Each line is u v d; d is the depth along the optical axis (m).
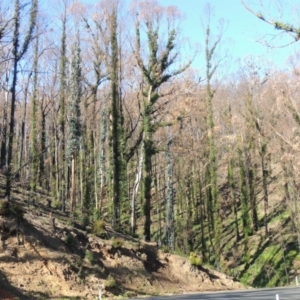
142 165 36.94
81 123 37.62
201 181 48.22
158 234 45.28
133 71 36.66
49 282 20.64
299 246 39.97
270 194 52.50
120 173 34.78
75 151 34.62
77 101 33.94
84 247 24.98
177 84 35.88
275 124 37.81
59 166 39.47
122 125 35.75
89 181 40.03
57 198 36.09
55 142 39.19
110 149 37.31
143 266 27.02
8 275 19.70
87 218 30.02
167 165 42.25
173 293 25.23
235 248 44.00
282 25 10.48
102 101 44.81
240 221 48.62
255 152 47.34
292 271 39.88
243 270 41.41
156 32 34.69
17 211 22.86
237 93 48.28
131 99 41.06
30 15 27.14
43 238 23.03
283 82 28.55
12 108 26.45
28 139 48.38
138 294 23.52
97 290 21.72
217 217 38.59
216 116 48.84
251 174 48.00
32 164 36.94
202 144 43.06
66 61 37.28
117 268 25.22
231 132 48.19
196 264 30.33
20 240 21.88
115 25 36.34
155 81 34.38
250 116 44.34
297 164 35.72
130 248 27.92
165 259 29.77
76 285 21.30
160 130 41.75
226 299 19.52
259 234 46.38
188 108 36.12
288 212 48.34
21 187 34.09
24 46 26.53
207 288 28.38
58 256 22.31
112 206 34.94
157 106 36.69
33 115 37.56
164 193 47.66
